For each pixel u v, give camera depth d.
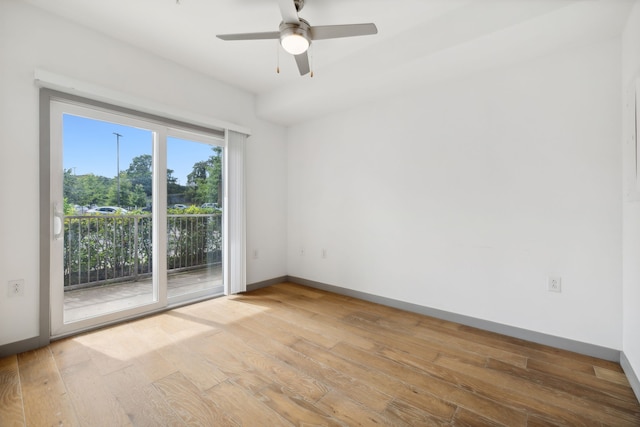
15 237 1.93
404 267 2.88
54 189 2.13
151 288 2.75
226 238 3.21
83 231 2.36
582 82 1.99
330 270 3.50
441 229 2.63
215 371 1.75
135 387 1.59
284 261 3.95
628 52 1.71
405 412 1.42
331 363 1.86
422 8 2.02
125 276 2.61
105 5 1.99
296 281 3.88
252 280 3.54
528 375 1.74
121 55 2.42
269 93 3.38
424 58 2.20
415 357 1.94
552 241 2.10
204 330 2.34
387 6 2.00
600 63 1.93
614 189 1.89
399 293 2.92
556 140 2.08
